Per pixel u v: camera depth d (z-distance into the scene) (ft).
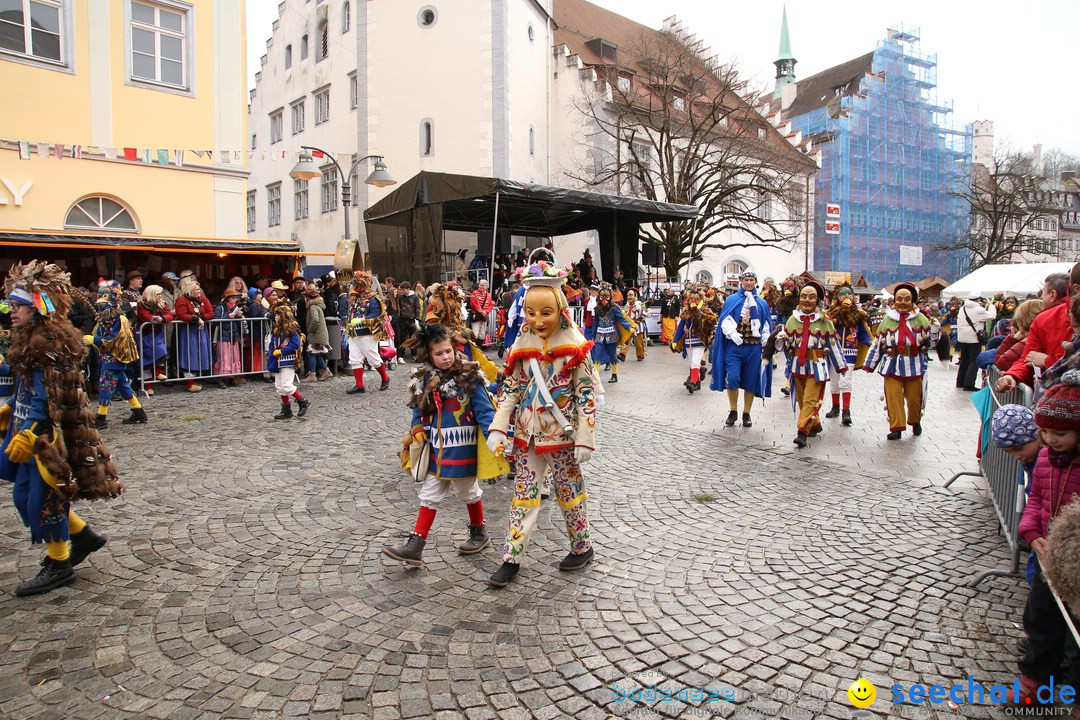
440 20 86.07
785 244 128.36
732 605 12.01
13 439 12.12
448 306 21.30
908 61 157.99
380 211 63.21
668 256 91.61
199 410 30.12
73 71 46.73
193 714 9.04
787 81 186.91
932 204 159.63
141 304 32.86
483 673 9.93
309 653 10.50
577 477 13.42
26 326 12.47
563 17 116.78
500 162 84.28
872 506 17.43
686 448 23.90
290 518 16.52
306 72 106.22
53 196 46.21
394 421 27.89
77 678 9.84
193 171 52.44
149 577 13.20
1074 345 10.87
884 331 25.05
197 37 52.24
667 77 94.12
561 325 12.80
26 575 13.25
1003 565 13.57
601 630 11.15
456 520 16.43
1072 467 8.86
